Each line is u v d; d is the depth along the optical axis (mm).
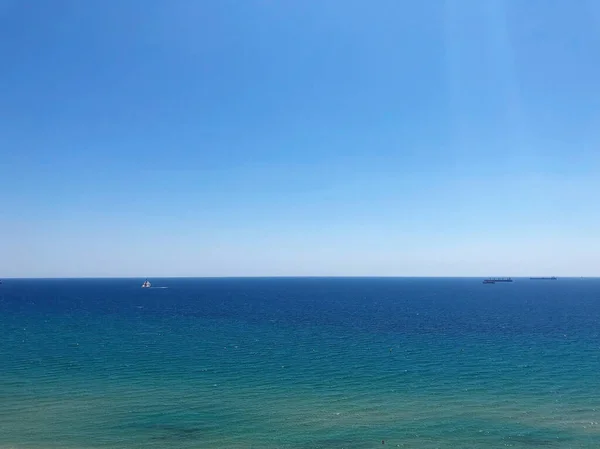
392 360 68312
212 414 43656
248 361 67562
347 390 51781
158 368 62781
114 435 38562
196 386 53438
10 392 50750
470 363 66000
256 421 41812
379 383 54750
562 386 53000
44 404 46531
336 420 42062
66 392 50750
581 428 39812
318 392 51031
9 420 41938
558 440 37281
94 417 42812
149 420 42062
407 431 39344
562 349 77375
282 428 40125
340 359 69125
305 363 66188
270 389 52219
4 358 69625
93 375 58656
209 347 79875
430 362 66812
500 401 47500
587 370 60906
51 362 66562
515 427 40125
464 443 36844
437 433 38875
